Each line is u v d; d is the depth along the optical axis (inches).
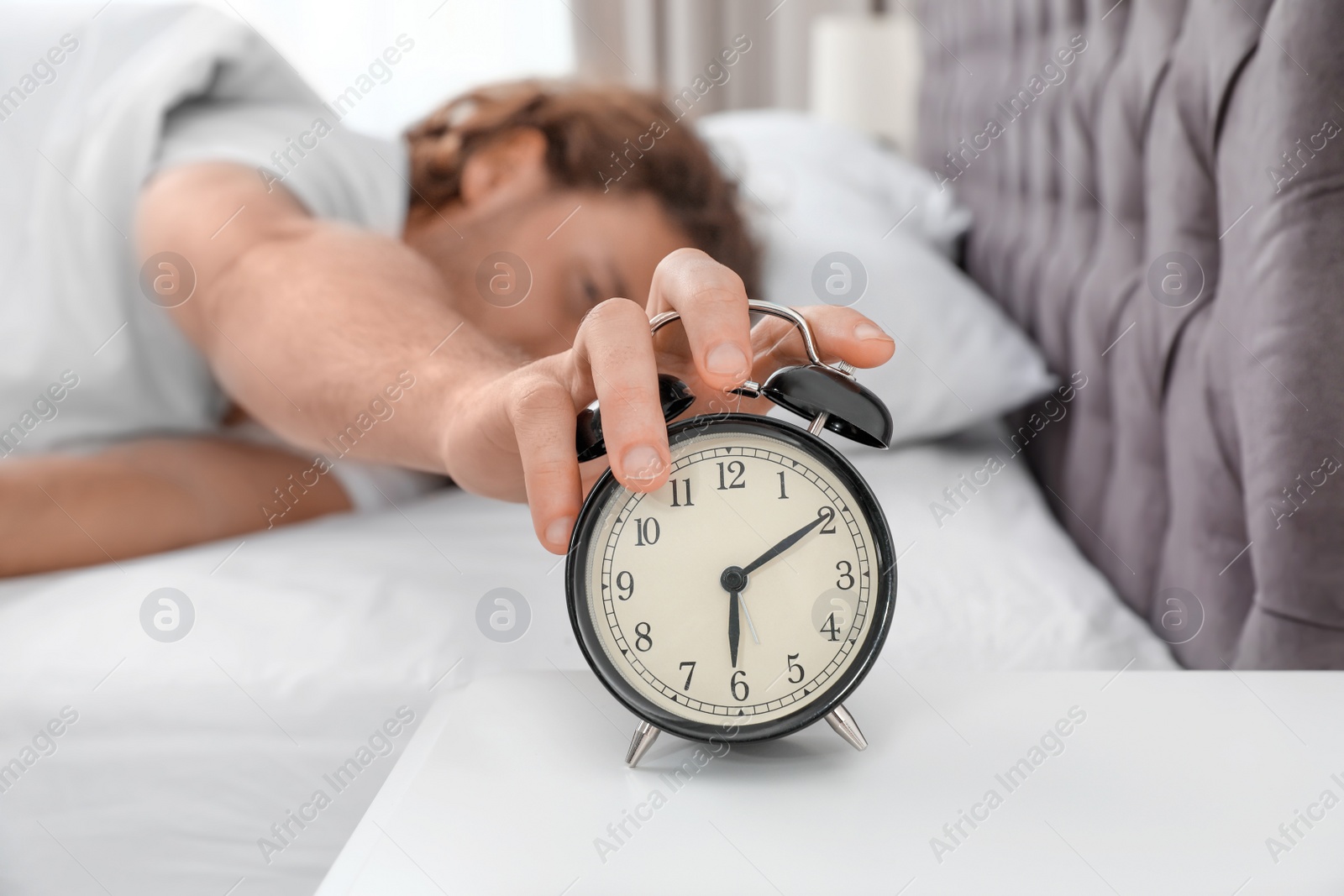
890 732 24.5
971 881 18.4
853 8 122.0
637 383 20.8
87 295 50.7
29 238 51.8
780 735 22.6
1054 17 54.7
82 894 36.4
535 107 63.5
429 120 65.8
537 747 24.1
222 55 55.6
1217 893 18.0
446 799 21.6
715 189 61.8
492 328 57.2
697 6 117.3
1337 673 27.7
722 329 20.8
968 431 62.1
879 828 20.1
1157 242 40.6
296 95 61.4
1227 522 36.0
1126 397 44.7
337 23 107.0
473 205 60.6
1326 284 29.8
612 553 22.4
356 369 39.3
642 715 22.3
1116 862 18.8
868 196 69.0
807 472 22.6
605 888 18.4
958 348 52.7
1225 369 35.0
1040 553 44.1
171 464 49.5
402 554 43.6
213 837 36.0
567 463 22.4
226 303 46.6
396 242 50.3
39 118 54.2
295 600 39.2
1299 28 29.4
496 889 18.3
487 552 44.4
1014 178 63.2
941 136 88.7
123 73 55.2
